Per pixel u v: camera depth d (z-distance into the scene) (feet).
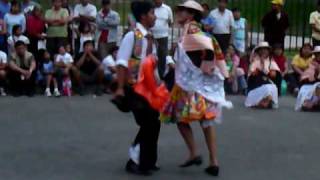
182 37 25.03
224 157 27.96
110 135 31.50
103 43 47.19
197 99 24.72
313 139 31.65
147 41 24.57
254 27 60.85
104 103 40.34
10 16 45.85
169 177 24.91
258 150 29.27
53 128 32.89
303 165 26.99
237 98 44.42
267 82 40.47
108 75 43.96
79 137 31.07
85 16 47.80
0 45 45.24
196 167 26.27
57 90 43.01
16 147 29.01
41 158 27.35
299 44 61.36
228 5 62.23
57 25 46.47
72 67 43.50
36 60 44.50
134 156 25.31
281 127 34.40
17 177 24.70
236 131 33.06
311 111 39.81
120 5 60.34
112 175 25.12
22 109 37.76
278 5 50.57
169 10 46.75
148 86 24.41
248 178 25.03
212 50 24.47
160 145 29.60
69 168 25.99
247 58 47.50
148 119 24.58
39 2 54.60
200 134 31.89
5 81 43.21
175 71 25.09
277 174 25.64
